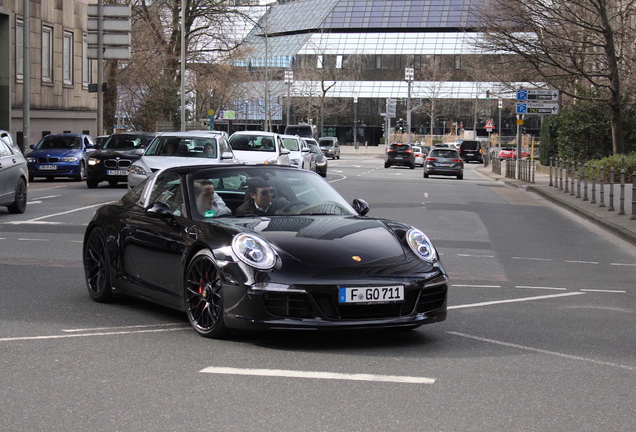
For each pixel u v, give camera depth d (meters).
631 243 15.48
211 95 62.66
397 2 106.19
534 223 18.75
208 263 6.70
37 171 28.73
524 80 37.38
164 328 7.18
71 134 30.86
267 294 6.24
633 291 10.05
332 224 7.14
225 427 4.51
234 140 25.66
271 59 102.94
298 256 6.44
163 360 6.02
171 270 7.22
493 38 33.69
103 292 8.27
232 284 6.38
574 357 6.35
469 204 23.28
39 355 6.14
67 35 43.38
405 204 22.48
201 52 51.53
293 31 107.75
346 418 4.69
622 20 36.16
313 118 104.06
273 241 6.60
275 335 6.96
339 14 106.25
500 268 11.80
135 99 59.28
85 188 25.95
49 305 8.20
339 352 6.38
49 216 17.38
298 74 99.31
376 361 6.09
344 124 105.75
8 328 7.09
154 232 7.50
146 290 7.64
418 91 100.31
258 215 7.42
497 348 6.63
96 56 34.84
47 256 11.73
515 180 37.88
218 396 5.11
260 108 94.75
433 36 102.31
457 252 13.42
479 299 9.15
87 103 45.97
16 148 18.16
